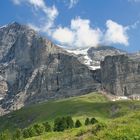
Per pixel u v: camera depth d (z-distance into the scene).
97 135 33.69
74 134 41.09
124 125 35.94
